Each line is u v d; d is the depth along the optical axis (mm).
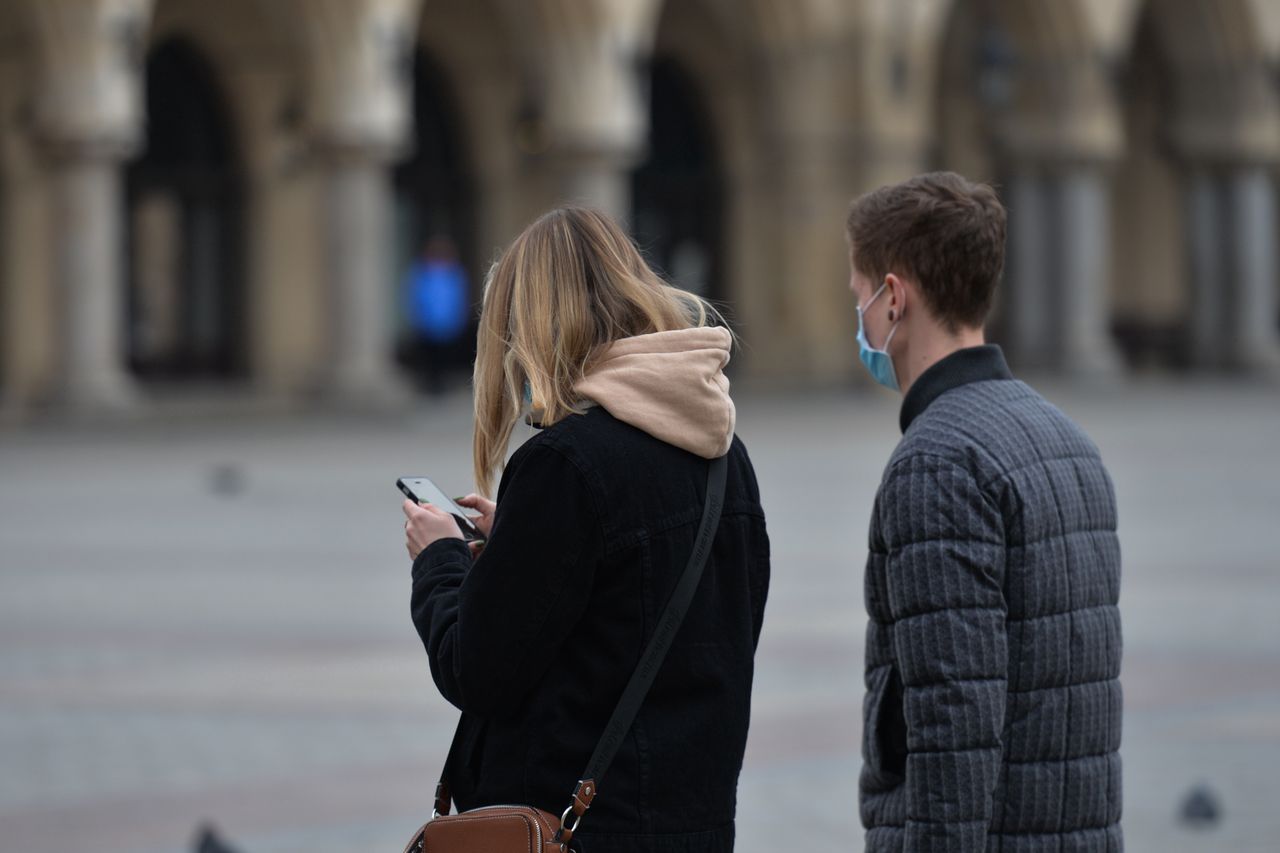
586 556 6918
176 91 77188
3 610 27641
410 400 71625
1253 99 97875
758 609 7586
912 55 84438
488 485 7609
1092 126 90062
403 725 20469
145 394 71875
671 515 7047
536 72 77125
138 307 76562
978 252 7957
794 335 86750
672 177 92188
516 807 6840
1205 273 100125
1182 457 52375
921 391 8031
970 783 7195
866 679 8031
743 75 90750
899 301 8055
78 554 33438
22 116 68812
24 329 70938
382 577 30859
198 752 19312
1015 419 7793
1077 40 89375
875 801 7922
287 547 34375
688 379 7145
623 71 77000
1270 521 38594
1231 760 19125
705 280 92375
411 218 86062
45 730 20266
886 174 84250
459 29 84938
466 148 86812
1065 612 7625
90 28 62781
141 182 76188
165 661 23969
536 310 7305
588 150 76500
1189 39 97688
